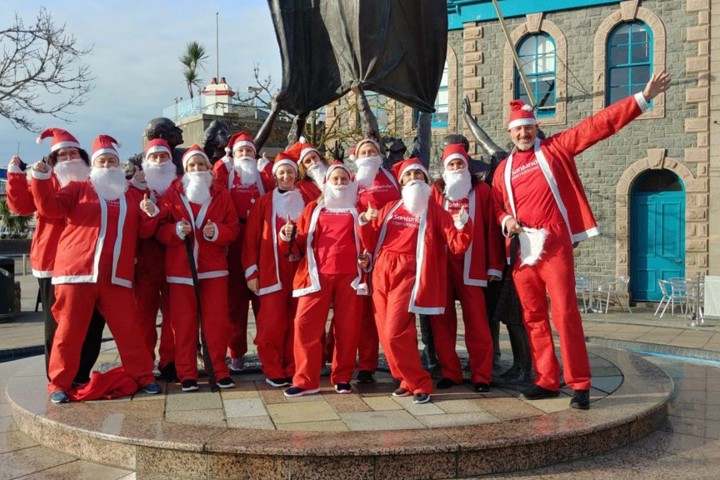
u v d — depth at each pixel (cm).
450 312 578
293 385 551
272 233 578
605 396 545
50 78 1902
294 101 706
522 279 534
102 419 481
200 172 571
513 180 542
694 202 1742
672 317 1548
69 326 536
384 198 591
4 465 449
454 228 531
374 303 547
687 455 462
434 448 413
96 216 544
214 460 417
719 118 1717
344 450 406
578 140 530
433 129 2009
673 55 1761
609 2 1811
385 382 593
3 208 4412
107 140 552
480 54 1955
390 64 664
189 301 570
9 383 609
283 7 694
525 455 432
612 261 1817
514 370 593
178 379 597
